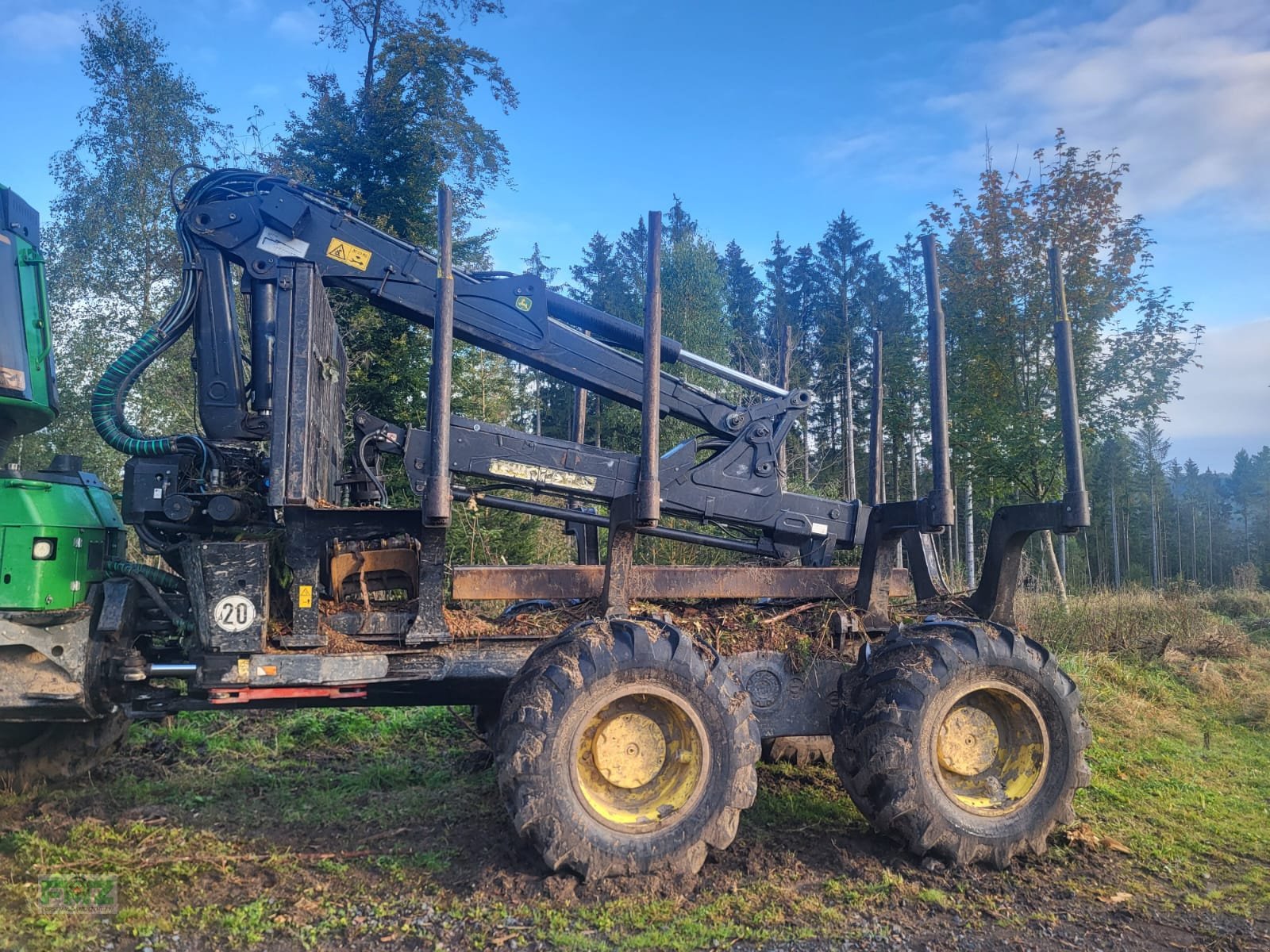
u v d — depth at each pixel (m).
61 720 4.49
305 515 4.30
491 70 17.42
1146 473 56.56
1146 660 10.41
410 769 5.69
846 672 4.95
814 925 3.62
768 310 43.31
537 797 3.80
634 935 3.47
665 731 4.19
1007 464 12.70
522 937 3.41
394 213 16.62
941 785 4.32
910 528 4.93
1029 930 3.66
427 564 4.45
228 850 4.23
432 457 4.27
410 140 16.61
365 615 4.50
